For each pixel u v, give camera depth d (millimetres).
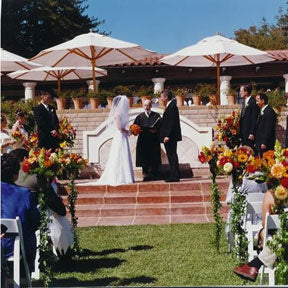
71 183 8320
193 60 17281
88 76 19141
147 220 11438
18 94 23422
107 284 7059
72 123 15938
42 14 19547
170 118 13172
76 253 8188
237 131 13805
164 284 6949
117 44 15148
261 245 6539
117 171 13086
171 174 13195
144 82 21703
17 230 5992
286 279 5816
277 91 15578
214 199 8609
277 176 6008
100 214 11867
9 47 19031
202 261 8070
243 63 17188
